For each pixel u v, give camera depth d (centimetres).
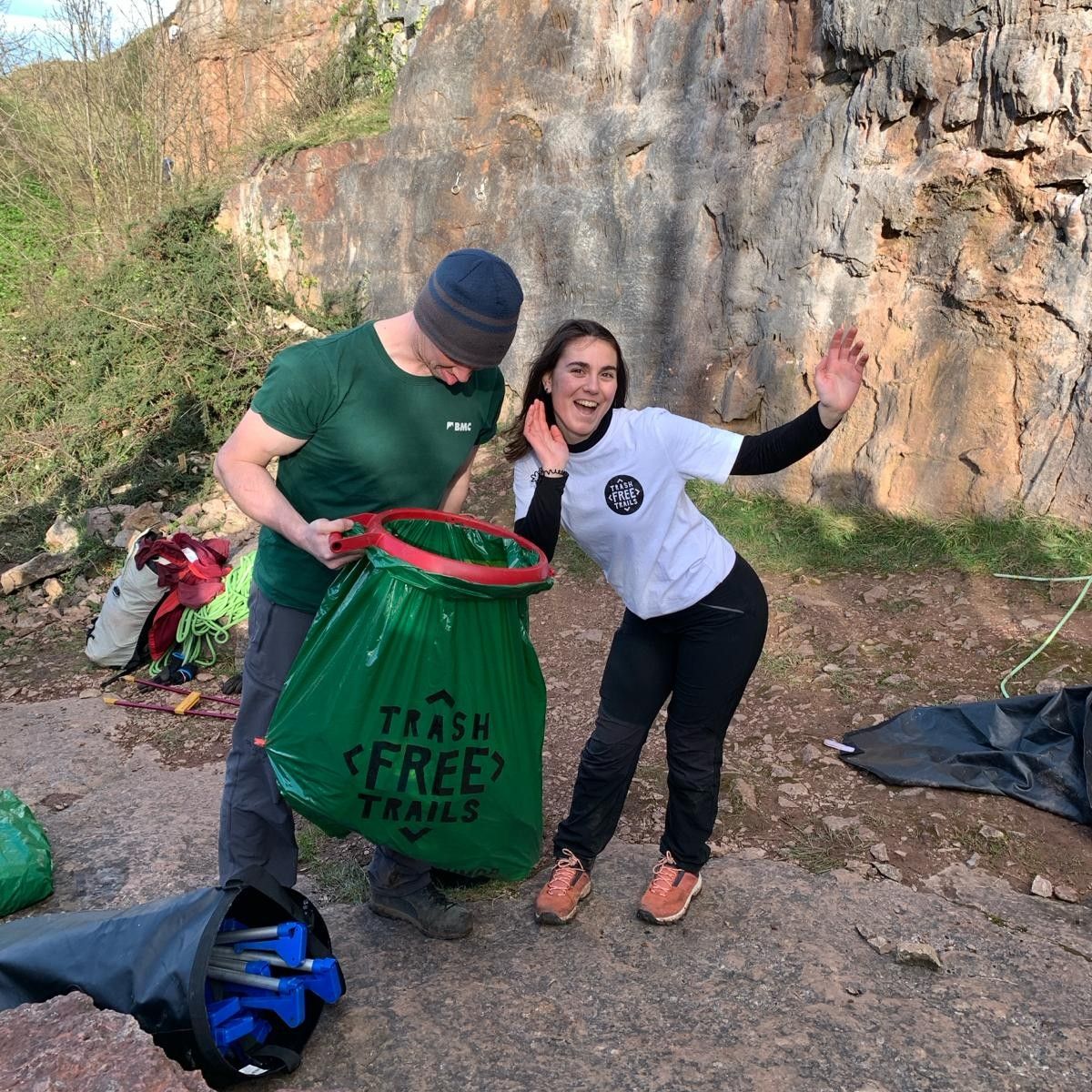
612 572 293
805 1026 264
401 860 305
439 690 242
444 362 258
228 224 1247
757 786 403
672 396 727
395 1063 253
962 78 543
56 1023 219
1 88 1475
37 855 362
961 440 579
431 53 952
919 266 585
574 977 287
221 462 262
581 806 311
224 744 508
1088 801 361
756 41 658
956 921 313
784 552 605
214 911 240
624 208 755
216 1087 241
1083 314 526
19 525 913
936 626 509
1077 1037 259
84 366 1084
